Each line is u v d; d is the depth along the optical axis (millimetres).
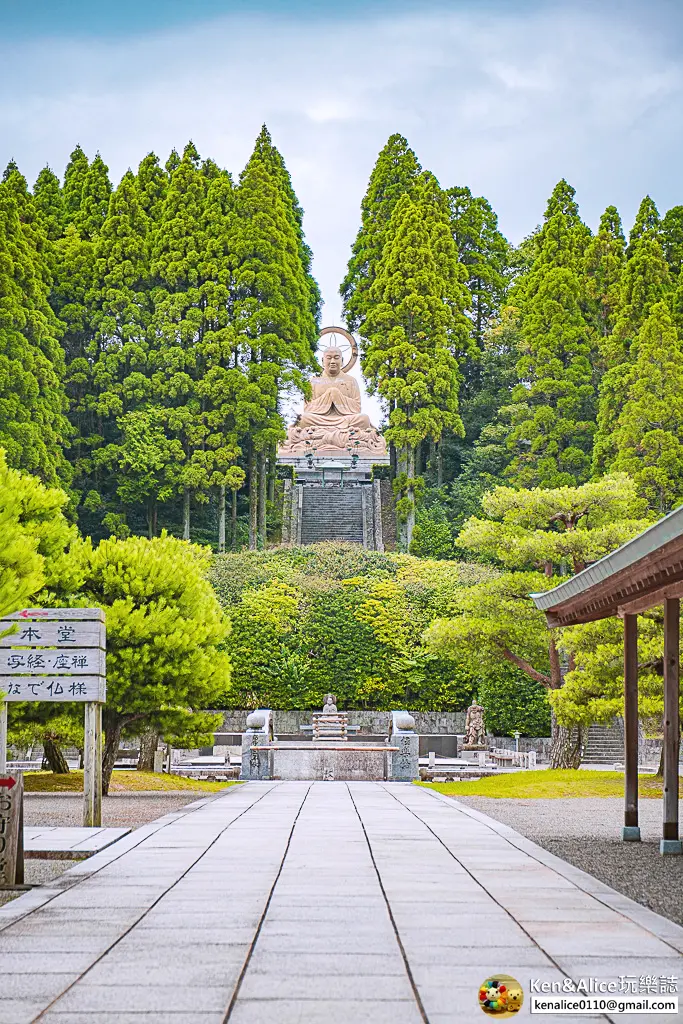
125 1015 6453
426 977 7281
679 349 50188
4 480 13891
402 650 41812
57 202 64250
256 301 57625
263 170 60688
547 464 54969
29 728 22141
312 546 50031
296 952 7957
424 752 40188
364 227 71688
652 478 45125
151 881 11078
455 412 60500
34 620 16766
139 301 59344
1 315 48656
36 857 13258
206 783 26203
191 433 55219
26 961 7723
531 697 39875
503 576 29641
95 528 57188
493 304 71812
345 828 15664
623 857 13531
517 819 18062
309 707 41938
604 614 16578
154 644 22406
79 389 58156
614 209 65250
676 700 13906
